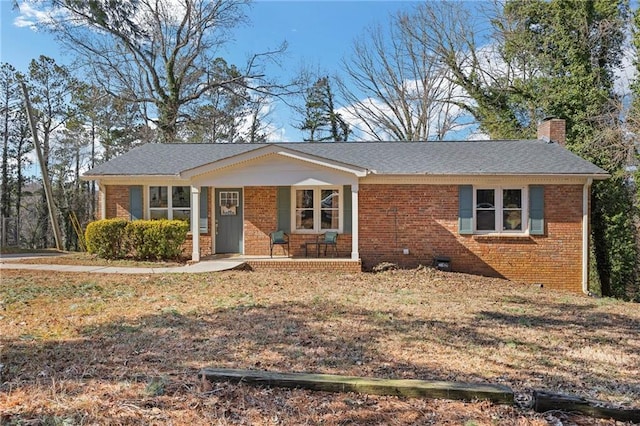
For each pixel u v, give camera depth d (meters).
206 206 14.27
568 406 3.48
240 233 14.62
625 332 6.63
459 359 5.07
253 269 12.62
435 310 7.76
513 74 22.39
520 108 21.83
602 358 5.29
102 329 5.95
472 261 13.12
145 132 26.38
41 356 4.76
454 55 24.44
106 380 4.04
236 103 29.69
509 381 4.40
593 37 18.19
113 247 13.88
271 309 7.38
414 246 13.29
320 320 6.72
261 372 4.07
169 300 7.96
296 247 14.23
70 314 6.79
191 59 25.78
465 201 13.11
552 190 12.97
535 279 13.01
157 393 3.73
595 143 16.55
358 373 4.47
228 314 6.96
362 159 14.13
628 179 16.77
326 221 14.28
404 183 13.26
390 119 28.61
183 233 13.68
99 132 28.88
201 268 11.66
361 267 12.77
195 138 29.19
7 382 3.95
